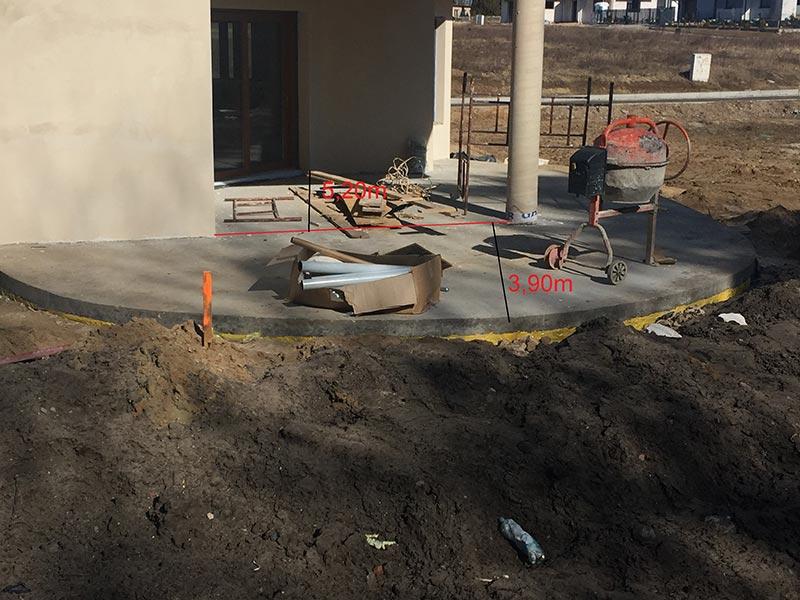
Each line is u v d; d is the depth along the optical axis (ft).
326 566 18.42
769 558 19.01
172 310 28.35
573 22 279.28
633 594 17.69
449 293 30.83
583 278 32.96
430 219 41.32
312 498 19.85
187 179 36.58
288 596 17.51
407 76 53.47
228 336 27.96
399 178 47.29
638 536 19.40
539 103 39.68
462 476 20.45
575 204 45.24
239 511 19.38
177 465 20.36
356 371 24.67
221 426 21.75
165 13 34.91
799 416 24.32
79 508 19.19
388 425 22.50
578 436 22.16
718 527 19.83
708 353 28.07
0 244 35.27
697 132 101.19
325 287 28.32
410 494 19.86
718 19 274.57
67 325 29.17
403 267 29.32
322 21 50.44
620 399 23.76
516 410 23.47
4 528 18.34
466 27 205.98
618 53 167.43
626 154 32.40
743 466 22.15
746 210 52.49
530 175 40.27
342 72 51.65
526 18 38.63
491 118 97.76
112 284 30.91
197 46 35.50
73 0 34.04
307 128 51.42
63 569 17.65
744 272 35.09
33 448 19.92
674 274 33.81
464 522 19.39
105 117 35.19
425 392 24.30
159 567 17.76
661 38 196.75
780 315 31.89
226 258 34.40
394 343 27.17
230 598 17.16
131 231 36.45
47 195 35.29
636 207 33.53
